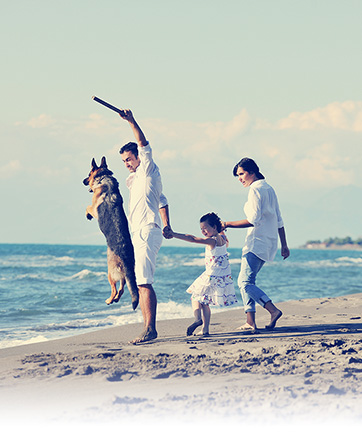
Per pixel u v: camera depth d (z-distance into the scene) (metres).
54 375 4.09
